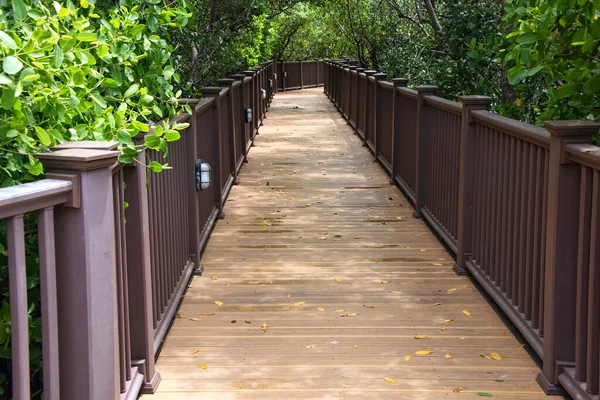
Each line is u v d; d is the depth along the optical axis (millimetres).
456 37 7496
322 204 7406
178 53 9148
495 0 7441
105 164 2230
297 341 3867
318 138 12992
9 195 1772
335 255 5543
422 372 3475
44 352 2023
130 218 3172
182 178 4707
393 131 8273
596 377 2852
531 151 3611
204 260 5441
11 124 2115
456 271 5066
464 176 4918
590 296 2824
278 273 5098
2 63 2014
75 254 2180
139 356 3258
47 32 2102
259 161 10344
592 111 3943
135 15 3100
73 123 2842
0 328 2127
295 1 17250
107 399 2309
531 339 3551
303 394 3254
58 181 2041
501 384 3346
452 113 5422
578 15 3391
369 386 3330
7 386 2582
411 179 7316
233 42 11812
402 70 13719
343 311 4316
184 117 4637
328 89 23531
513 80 3650
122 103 2951
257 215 6930
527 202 3734
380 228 6387
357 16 16469
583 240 2934
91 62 2500
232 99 8445
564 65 3648
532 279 3625
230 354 3711
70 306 2199
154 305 3689
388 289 4727
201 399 3219
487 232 4523
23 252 1865
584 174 2908
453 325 4086
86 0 2824
